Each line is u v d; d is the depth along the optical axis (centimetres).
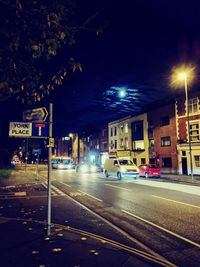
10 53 391
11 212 868
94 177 2775
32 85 430
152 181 2216
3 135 1666
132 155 4259
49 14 379
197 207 974
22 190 1548
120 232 641
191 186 1778
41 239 545
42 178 2597
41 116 599
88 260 435
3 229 625
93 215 831
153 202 1095
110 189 1598
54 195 1324
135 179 2430
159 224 726
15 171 4053
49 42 397
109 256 455
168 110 3472
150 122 3872
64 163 5675
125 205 1030
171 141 3378
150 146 3859
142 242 573
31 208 950
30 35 387
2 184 1917
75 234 588
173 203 1066
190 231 655
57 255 455
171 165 3359
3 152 3875
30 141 4156
